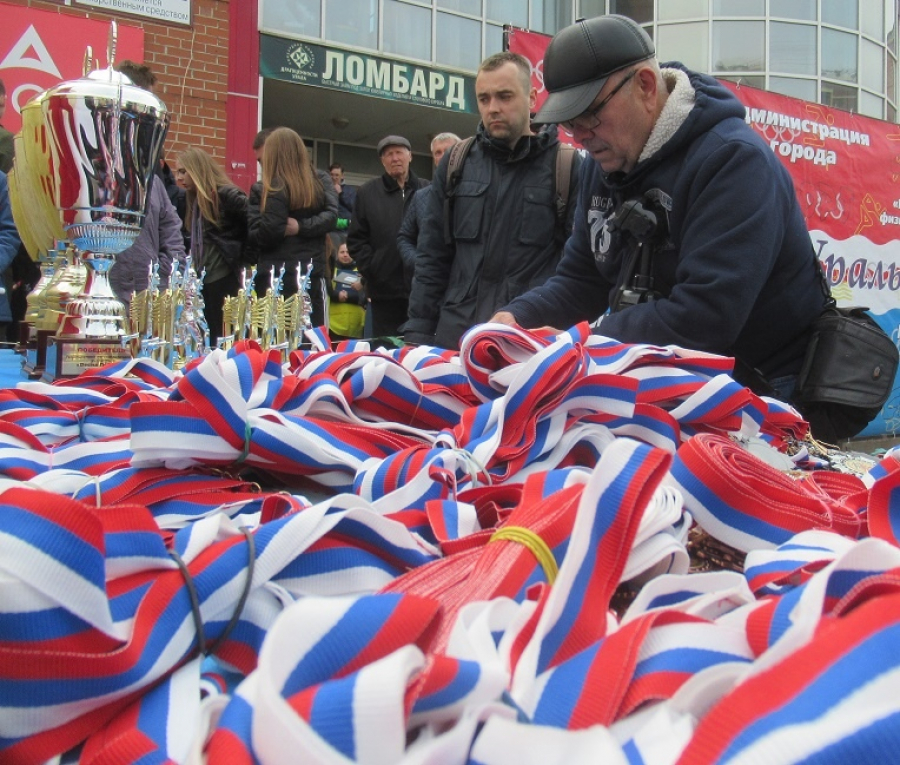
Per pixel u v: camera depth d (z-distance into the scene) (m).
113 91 1.52
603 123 1.58
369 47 6.99
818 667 0.33
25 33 4.81
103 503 0.67
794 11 9.13
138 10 5.34
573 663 0.42
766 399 1.15
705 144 1.54
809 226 4.65
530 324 1.93
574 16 8.45
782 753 0.30
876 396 1.62
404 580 0.51
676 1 9.02
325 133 8.50
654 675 0.40
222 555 0.50
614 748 0.33
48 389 1.03
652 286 1.70
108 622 0.43
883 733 0.30
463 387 0.99
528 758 0.34
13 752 0.41
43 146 1.54
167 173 3.79
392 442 0.84
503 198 2.61
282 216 3.46
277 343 1.62
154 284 1.68
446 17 7.40
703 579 0.53
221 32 5.70
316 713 0.33
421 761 0.32
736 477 0.67
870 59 9.76
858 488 0.86
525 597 0.49
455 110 7.50
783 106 4.57
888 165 4.91
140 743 0.39
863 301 4.86
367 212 4.23
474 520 0.63
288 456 0.76
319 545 0.55
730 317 1.47
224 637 0.49
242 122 5.86
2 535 0.42
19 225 2.02
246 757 0.34
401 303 4.34
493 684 0.37
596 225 1.84
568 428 0.86
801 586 0.44
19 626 0.41
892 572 0.40
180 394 0.73
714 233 1.51
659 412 0.89
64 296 1.75
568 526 0.53
